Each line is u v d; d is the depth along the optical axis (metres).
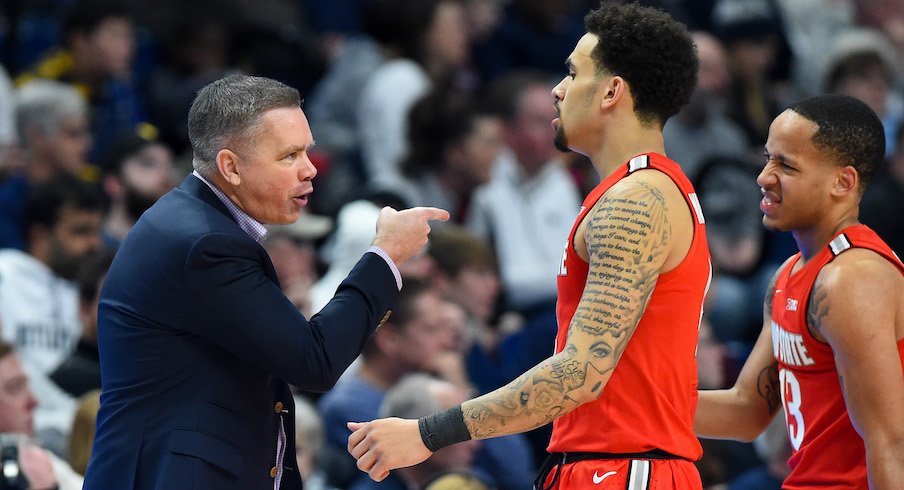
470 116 30.89
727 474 23.03
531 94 30.41
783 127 14.62
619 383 13.89
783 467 20.83
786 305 14.78
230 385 14.38
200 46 34.81
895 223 30.58
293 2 38.41
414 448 13.66
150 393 14.32
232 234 14.30
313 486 22.23
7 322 25.17
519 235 30.06
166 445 14.16
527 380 13.45
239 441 14.34
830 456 14.53
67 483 18.08
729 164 30.91
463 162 30.80
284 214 14.60
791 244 30.70
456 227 28.31
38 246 26.53
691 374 14.27
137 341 14.35
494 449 22.70
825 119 14.45
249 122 14.35
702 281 14.16
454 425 13.59
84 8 32.84
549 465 14.37
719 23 37.47
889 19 41.91
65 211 26.25
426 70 35.09
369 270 14.71
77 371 22.81
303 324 14.18
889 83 38.34
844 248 14.34
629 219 13.53
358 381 23.06
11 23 35.78
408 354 22.92
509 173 30.48
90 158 32.31
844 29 41.75
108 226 28.08
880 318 13.93
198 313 14.16
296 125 14.53
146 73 35.34
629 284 13.41
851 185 14.51
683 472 14.01
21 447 17.72
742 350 28.67
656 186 13.74
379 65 34.62
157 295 14.27
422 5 35.03
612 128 14.20
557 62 38.28
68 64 33.38
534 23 38.34
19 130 29.19
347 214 27.67
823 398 14.55
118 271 14.62
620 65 14.12
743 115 36.09
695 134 33.84
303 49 35.53
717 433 15.88
